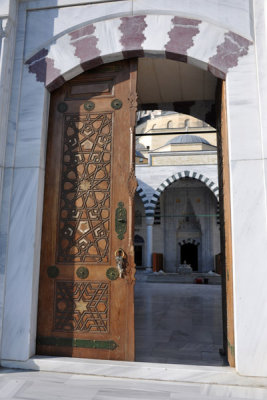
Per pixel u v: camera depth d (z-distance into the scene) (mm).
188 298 7449
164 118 23750
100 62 3096
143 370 2521
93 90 3158
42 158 3041
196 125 23062
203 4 2885
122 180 2955
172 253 20141
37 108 3064
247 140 2680
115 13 3016
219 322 4719
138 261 20391
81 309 2844
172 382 2441
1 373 2572
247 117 2713
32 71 3129
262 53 2756
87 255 2908
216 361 2949
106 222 2924
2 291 2801
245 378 2383
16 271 2834
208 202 20219
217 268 18109
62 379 2467
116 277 2828
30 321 2762
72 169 3070
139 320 4855
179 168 16703
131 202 2896
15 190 2951
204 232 20000
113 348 2736
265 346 2412
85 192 3008
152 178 16953
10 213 2920
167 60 3629
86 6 3094
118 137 3031
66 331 2836
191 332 4113
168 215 20562
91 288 2855
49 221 3020
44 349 2840
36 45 3145
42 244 2996
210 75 3916
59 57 3102
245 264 2531
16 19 3205
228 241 2820
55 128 3166
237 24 2822
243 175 2641
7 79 3045
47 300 2906
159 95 4504
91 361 2662
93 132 3092
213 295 8086
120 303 2789
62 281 2914
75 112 3158
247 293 2494
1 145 2941
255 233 2557
